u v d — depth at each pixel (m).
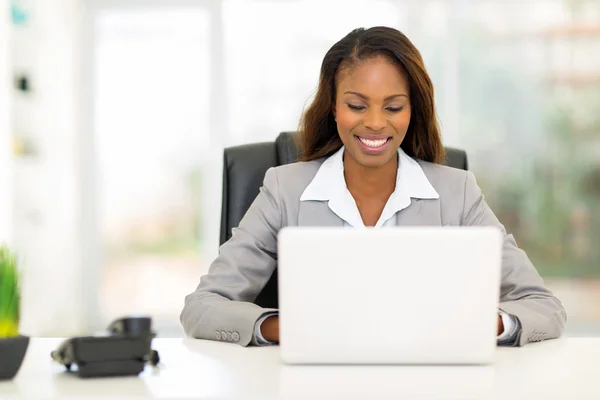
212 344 1.67
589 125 6.03
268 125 6.12
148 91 6.17
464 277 1.36
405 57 1.93
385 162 1.97
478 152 6.07
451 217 2.06
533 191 6.06
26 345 1.28
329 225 2.05
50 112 5.80
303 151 2.20
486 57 6.04
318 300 1.36
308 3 6.07
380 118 1.92
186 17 6.13
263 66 6.11
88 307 6.15
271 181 2.12
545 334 1.68
